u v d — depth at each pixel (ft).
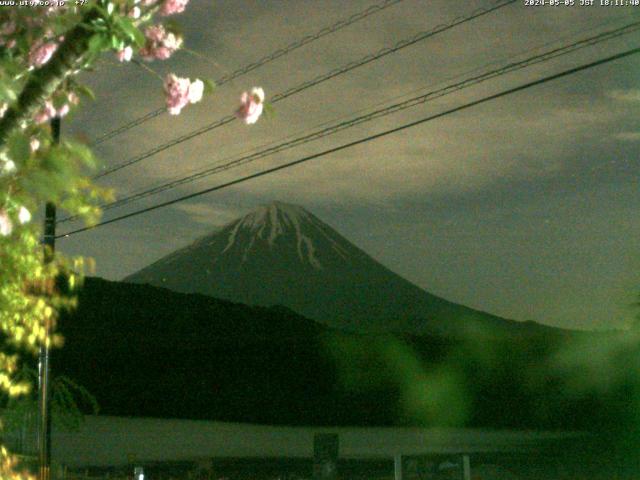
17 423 81.87
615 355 177.27
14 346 25.45
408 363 232.12
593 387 175.11
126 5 14.10
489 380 203.10
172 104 14.90
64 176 14.85
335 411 200.75
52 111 15.74
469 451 122.01
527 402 180.24
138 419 195.72
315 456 67.56
